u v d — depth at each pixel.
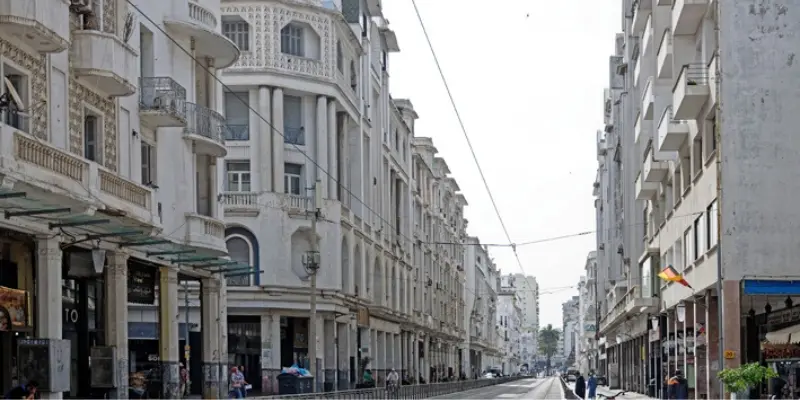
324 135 53.00
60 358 23.58
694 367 36.66
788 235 28.94
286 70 51.31
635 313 54.88
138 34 30.77
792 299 30.89
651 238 49.25
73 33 26.05
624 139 57.97
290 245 50.59
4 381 24.48
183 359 48.44
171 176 33.31
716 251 29.64
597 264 98.88
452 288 105.75
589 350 135.25
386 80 69.62
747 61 29.28
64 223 24.19
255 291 49.16
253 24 50.78
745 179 29.09
